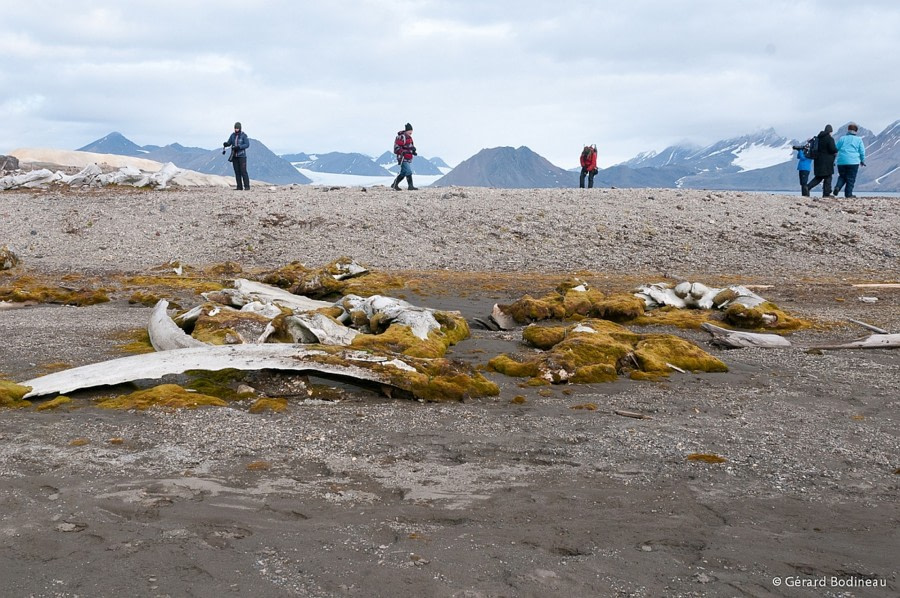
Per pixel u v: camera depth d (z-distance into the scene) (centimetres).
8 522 453
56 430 650
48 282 1694
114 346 1029
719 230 2288
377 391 823
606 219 2370
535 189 2947
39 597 367
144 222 2367
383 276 1761
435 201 2553
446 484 540
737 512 495
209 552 419
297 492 517
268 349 845
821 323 1311
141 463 568
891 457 616
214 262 2019
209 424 674
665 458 606
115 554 414
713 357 983
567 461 597
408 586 385
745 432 686
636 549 435
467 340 1158
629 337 1052
